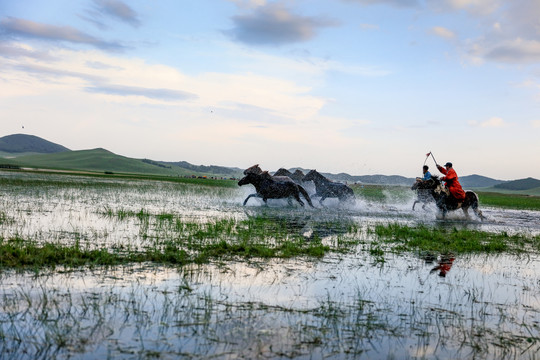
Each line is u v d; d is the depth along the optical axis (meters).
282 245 9.73
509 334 4.89
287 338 4.44
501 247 11.05
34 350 3.88
